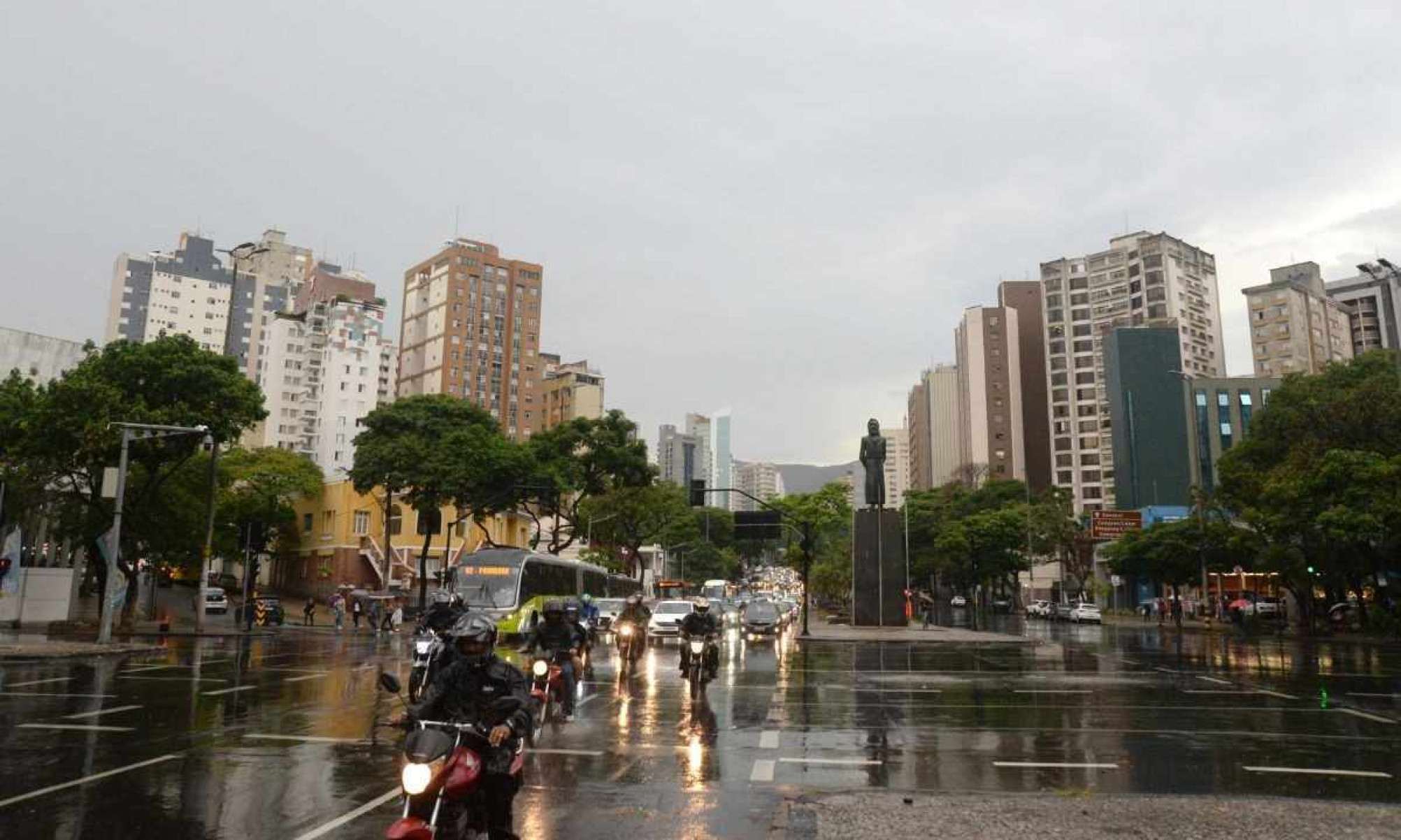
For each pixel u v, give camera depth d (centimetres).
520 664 2148
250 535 3741
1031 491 12675
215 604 5253
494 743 543
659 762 1022
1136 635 4391
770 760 1039
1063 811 755
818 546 9050
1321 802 792
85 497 3594
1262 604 6378
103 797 830
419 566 6238
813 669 2247
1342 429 4588
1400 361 5025
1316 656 2905
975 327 12850
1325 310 11606
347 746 1091
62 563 5212
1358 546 4181
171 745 1093
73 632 3191
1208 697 1669
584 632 1389
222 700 1515
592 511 6444
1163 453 9144
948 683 1919
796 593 13762
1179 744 1159
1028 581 10550
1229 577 7450
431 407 5038
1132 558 6575
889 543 4444
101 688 1656
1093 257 11944
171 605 5403
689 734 1218
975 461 12544
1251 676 2125
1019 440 12525
